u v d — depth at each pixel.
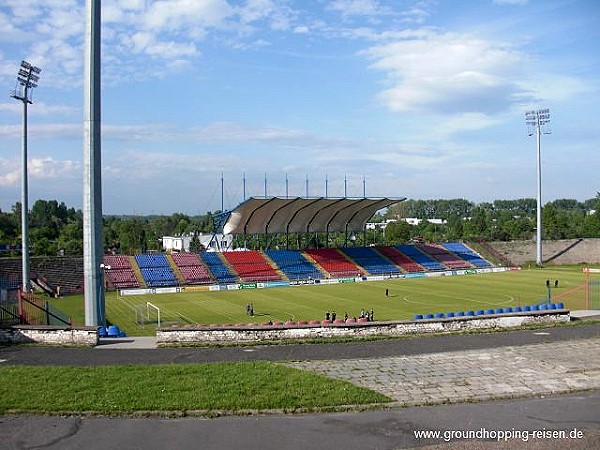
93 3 39.94
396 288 81.75
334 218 111.44
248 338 29.98
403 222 169.75
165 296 74.69
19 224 143.62
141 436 17.06
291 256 105.69
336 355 26.98
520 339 30.47
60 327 29.27
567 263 118.56
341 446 16.42
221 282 88.75
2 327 29.34
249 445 16.45
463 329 32.91
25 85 65.88
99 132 40.66
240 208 94.19
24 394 20.20
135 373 22.75
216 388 20.88
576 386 22.09
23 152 66.19
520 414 19.12
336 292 77.75
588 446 16.34
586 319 37.12
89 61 40.06
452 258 115.88
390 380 22.86
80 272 81.81
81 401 19.48
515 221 168.12
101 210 41.03
